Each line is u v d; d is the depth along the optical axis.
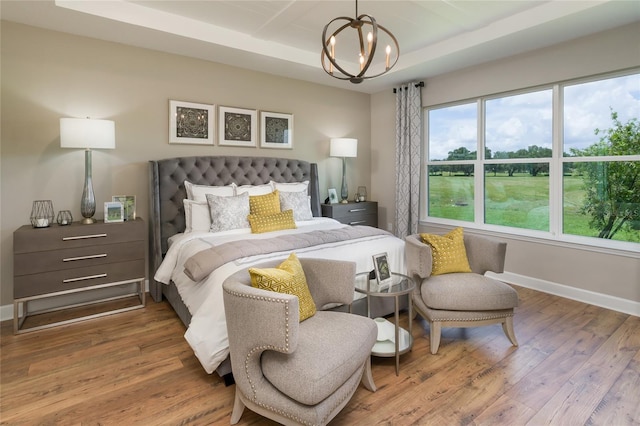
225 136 4.11
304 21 3.28
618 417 1.75
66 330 2.77
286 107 4.61
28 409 1.82
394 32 3.50
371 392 1.97
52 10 2.74
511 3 2.93
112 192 3.44
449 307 2.36
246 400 1.62
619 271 3.12
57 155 3.16
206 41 3.36
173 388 2.01
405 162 4.90
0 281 2.97
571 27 3.04
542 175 3.72
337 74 4.52
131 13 2.97
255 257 2.41
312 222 3.90
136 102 3.53
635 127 3.06
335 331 1.73
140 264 3.21
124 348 2.48
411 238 2.75
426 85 4.69
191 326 2.04
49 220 3.05
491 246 2.64
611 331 2.70
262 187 3.97
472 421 1.73
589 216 3.39
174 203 3.65
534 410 1.81
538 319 2.94
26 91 3.01
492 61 3.96
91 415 1.77
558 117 3.53
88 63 3.27
